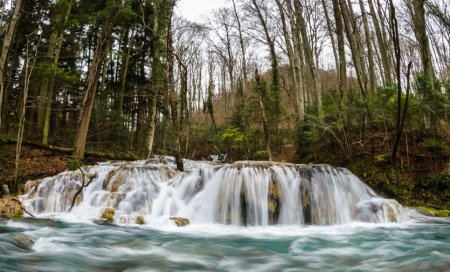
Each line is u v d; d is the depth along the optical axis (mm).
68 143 20312
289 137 18922
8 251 4949
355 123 13688
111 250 5652
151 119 17750
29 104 20125
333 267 4910
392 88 13156
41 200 9719
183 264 4984
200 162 18516
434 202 10312
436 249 5895
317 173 9469
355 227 8266
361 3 21438
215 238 6957
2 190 10961
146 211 9250
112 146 21562
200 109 48406
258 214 8664
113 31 22047
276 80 21219
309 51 18188
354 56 13633
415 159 11508
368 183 11328
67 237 6547
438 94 12047
